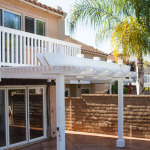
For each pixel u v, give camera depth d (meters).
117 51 8.76
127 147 9.00
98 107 11.57
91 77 9.23
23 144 9.24
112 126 11.22
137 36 8.56
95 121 11.66
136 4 9.29
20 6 9.37
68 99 12.36
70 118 12.34
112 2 9.76
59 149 5.91
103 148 8.92
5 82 8.35
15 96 8.97
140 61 10.47
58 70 5.86
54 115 10.78
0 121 8.38
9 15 8.95
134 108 10.65
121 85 9.00
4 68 6.29
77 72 5.82
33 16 10.03
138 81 10.60
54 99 10.80
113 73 8.03
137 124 10.59
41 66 5.84
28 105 9.51
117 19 9.92
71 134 11.42
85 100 11.91
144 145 9.25
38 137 10.02
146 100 10.39
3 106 8.51
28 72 6.35
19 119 9.13
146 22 9.16
